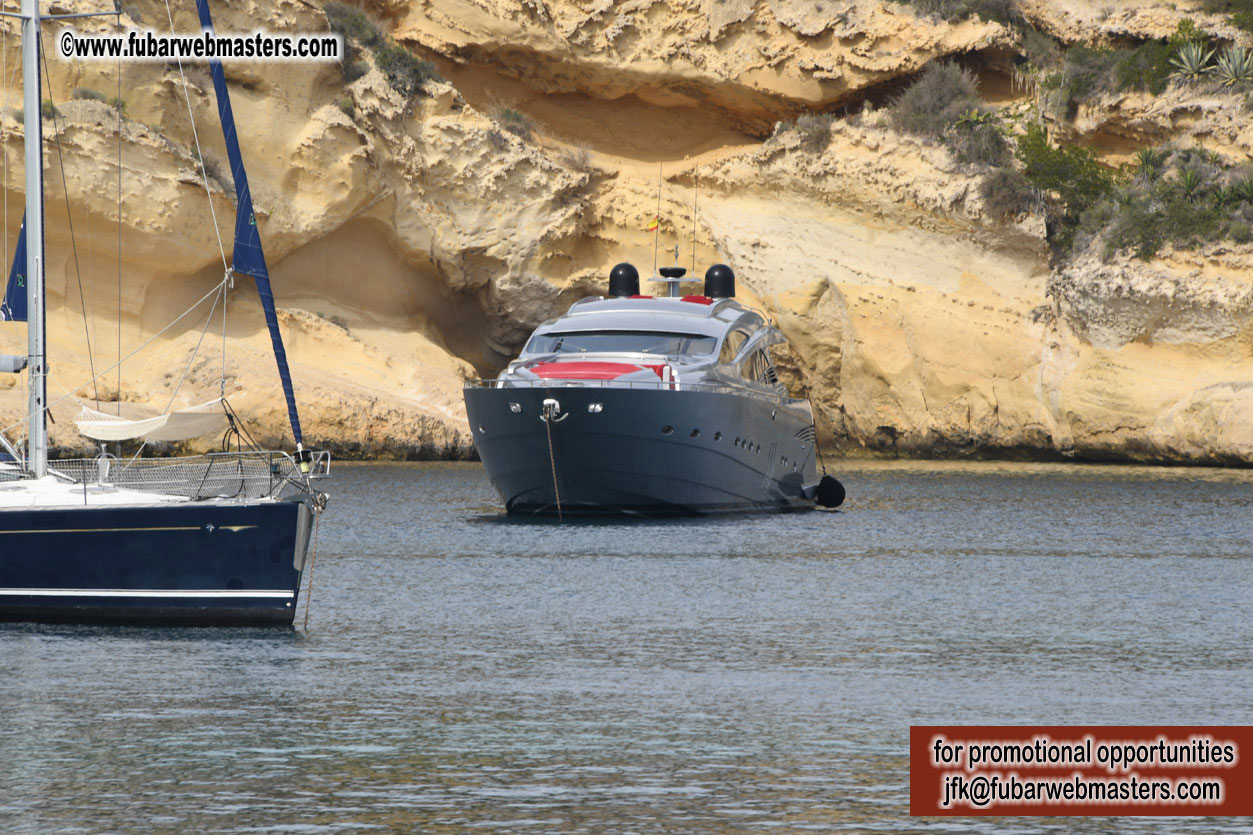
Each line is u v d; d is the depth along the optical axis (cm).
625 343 11156
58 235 16025
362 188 17938
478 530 9925
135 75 16625
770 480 11912
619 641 5947
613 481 10412
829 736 4438
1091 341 18925
